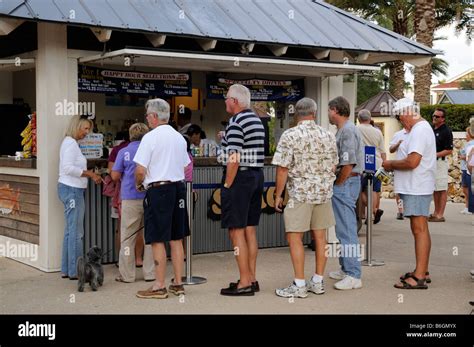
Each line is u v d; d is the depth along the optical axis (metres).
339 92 10.43
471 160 8.80
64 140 7.81
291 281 7.80
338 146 7.33
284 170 6.87
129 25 7.84
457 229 12.12
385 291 7.33
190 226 7.65
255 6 9.91
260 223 9.82
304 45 9.11
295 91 10.57
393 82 29.34
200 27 8.48
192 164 8.38
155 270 7.02
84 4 7.89
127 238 7.62
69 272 7.83
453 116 18.44
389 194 18.08
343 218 7.41
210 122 12.98
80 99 11.43
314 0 11.12
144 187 7.00
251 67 9.03
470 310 6.54
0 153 10.16
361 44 9.74
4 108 10.21
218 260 9.03
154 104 6.93
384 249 10.02
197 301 6.85
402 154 7.54
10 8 7.16
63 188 7.79
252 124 6.89
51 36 8.01
